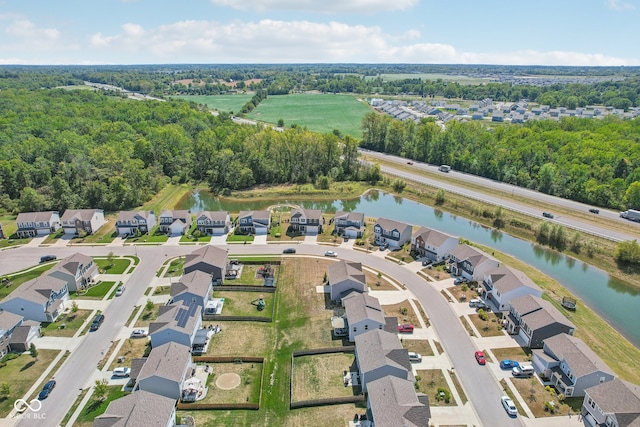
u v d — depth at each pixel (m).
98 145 173.25
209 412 56.50
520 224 119.88
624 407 50.75
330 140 170.38
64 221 112.38
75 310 78.06
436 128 195.88
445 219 132.88
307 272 92.62
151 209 135.25
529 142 177.38
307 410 56.69
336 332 71.19
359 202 149.88
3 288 86.94
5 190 135.62
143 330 72.44
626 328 77.75
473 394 59.03
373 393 53.47
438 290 85.38
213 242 108.69
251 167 166.00
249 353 67.62
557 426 53.91
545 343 64.62
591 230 113.62
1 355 66.38
